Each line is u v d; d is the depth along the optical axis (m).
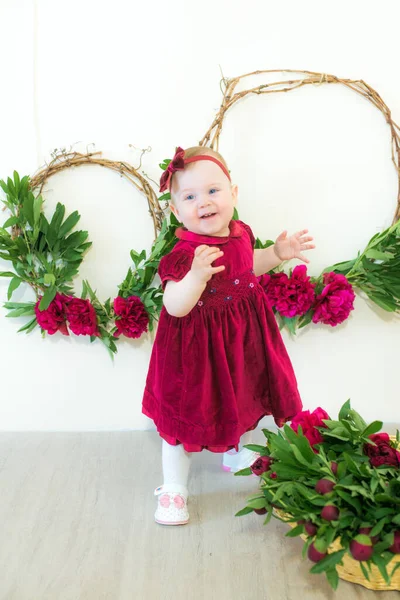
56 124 1.50
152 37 1.46
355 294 1.62
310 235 1.58
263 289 1.49
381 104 1.48
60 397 1.68
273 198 1.55
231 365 1.29
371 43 1.47
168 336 1.30
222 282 1.27
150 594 1.13
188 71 1.47
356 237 1.58
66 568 1.19
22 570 1.19
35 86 1.47
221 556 1.23
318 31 1.46
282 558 1.22
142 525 1.32
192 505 1.39
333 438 1.25
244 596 1.12
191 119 1.50
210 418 1.28
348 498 1.06
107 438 1.67
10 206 1.49
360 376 1.67
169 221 1.54
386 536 1.02
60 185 1.53
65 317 1.53
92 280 1.59
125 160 1.52
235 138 1.51
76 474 1.50
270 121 1.50
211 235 1.28
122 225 1.56
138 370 1.66
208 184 1.24
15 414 1.70
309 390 1.68
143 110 1.49
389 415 1.70
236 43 1.46
